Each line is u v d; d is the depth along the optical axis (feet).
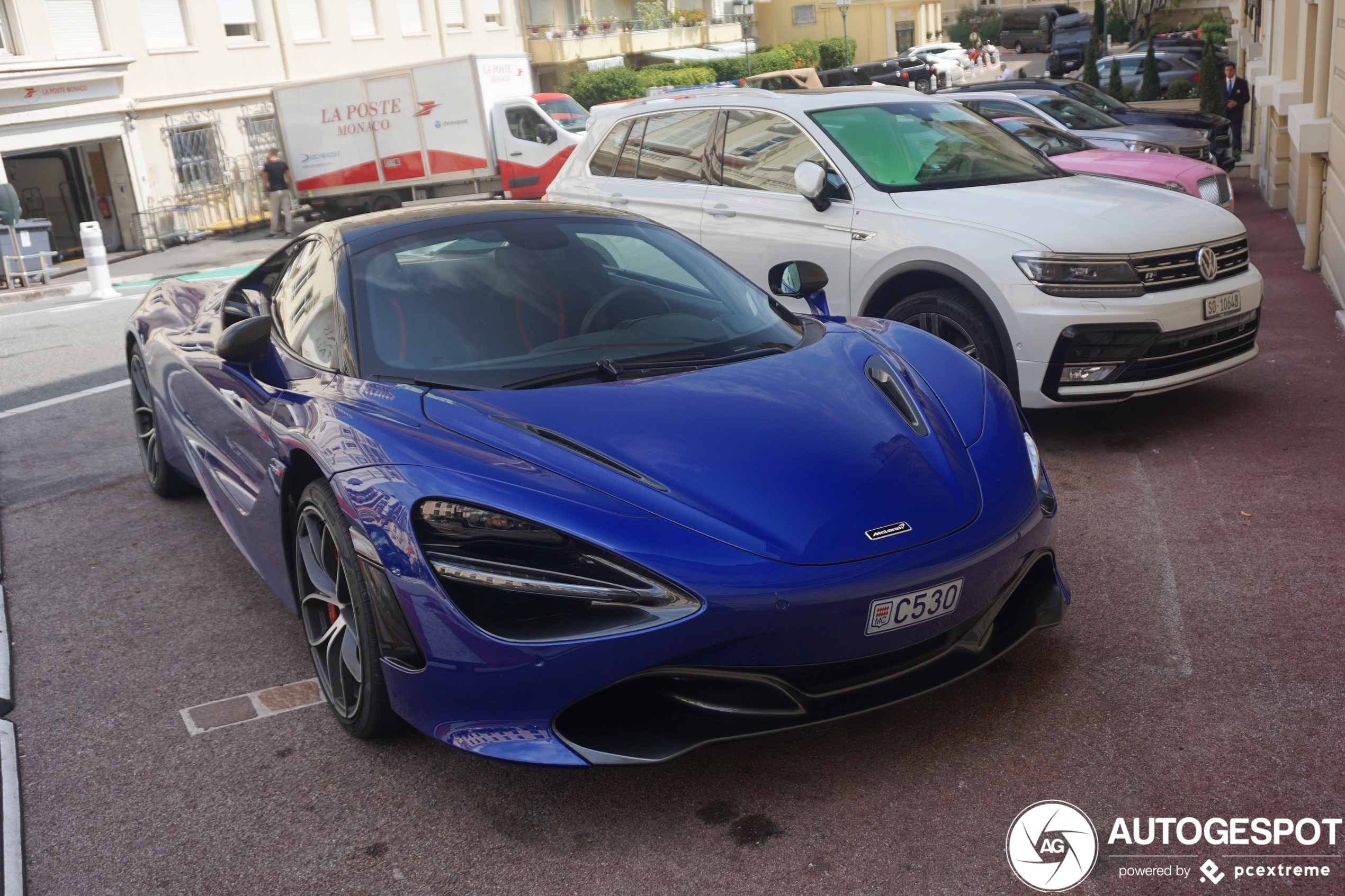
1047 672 9.41
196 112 74.23
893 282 16.35
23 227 48.78
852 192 17.07
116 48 68.33
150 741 9.36
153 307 15.38
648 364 9.65
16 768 9.00
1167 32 172.86
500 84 63.26
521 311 10.16
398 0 95.04
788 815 7.76
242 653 10.94
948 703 9.05
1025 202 15.99
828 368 9.70
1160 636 9.88
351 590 8.29
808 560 7.44
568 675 7.38
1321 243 26.96
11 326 37.19
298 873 7.53
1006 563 8.19
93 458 18.45
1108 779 7.90
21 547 14.34
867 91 19.72
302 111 66.64
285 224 69.67
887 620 7.59
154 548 13.99
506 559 7.49
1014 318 14.74
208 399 11.59
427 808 8.17
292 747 9.14
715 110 19.49
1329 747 8.05
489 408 8.70
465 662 7.56
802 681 7.75
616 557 7.36
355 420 8.66
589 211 12.14
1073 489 13.88
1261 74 53.16
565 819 7.91
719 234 18.67
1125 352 14.48
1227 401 17.04
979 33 186.19
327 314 10.30
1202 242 15.12
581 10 125.70
